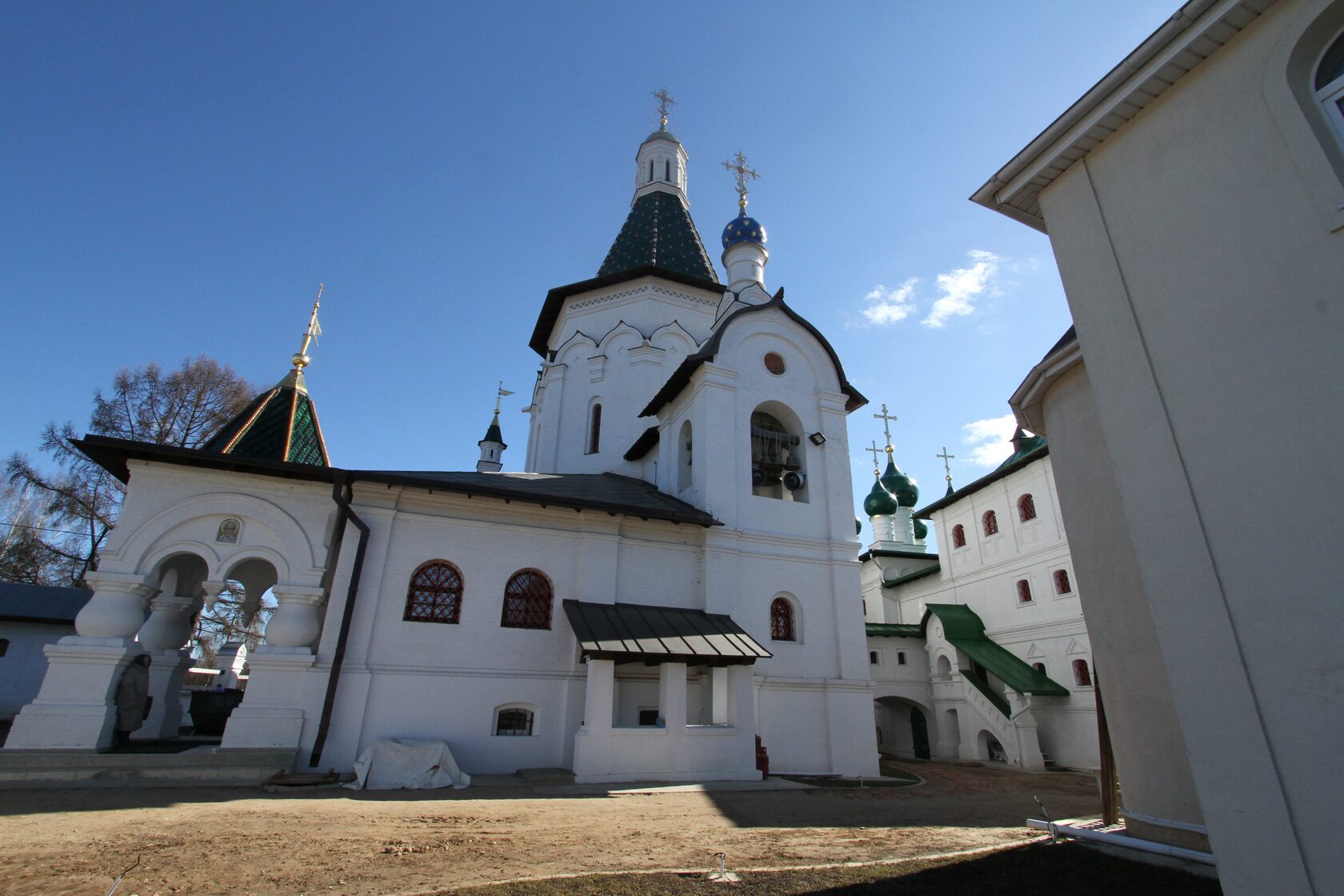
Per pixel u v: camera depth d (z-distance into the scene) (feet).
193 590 50.37
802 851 24.95
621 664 47.96
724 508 54.44
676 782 41.81
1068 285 22.49
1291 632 15.43
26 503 92.58
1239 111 18.40
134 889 18.08
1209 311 18.25
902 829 30.09
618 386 77.05
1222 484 17.26
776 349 62.49
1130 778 26.09
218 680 78.59
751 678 46.75
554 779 39.83
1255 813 15.55
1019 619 81.87
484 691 44.09
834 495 58.95
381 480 43.39
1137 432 19.53
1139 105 21.02
